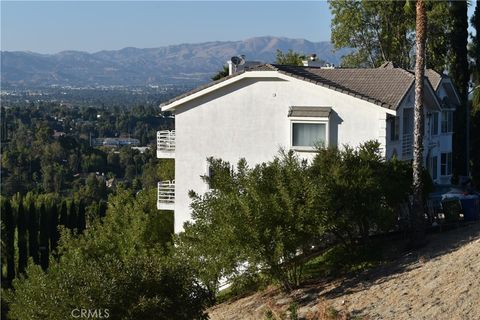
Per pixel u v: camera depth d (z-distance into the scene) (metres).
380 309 16.94
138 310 16.30
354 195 22.33
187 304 17.47
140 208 31.52
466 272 17.69
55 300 16.28
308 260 24.45
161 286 17.02
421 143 24.09
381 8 56.97
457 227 26.23
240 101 30.62
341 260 23.17
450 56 51.62
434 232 25.94
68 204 63.12
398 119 30.38
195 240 21.22
